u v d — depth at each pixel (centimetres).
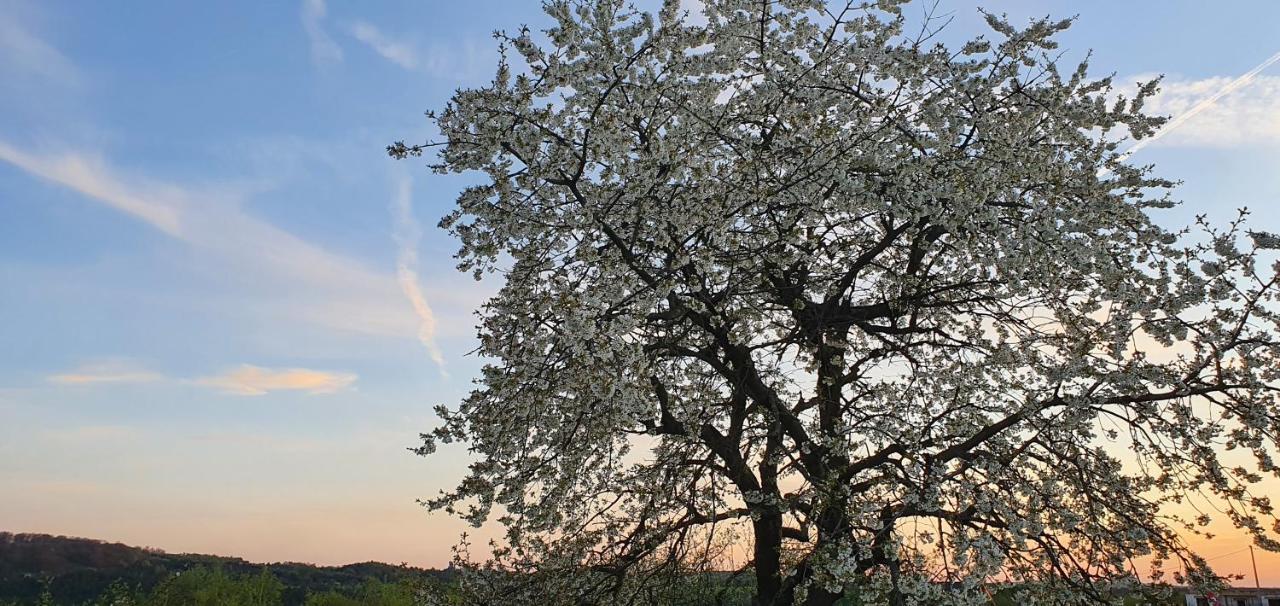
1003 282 974
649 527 1025
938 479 830
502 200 859
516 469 856
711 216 856
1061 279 935
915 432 910
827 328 1054
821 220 1019
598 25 902
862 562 841
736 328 973
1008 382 1009
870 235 1111
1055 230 867
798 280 1056
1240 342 812
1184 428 832
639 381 766
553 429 895
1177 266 906
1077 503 905
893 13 1015
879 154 923
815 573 805
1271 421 784
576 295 781
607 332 755
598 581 1027
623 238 872
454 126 842
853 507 837
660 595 1083
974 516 838
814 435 1026
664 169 873
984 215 862
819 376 1064
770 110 1023
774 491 966
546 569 1027
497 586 1025
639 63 955
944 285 1042
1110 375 833
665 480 1039
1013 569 838
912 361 1012
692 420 947
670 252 884
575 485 983
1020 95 992
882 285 1136
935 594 796
